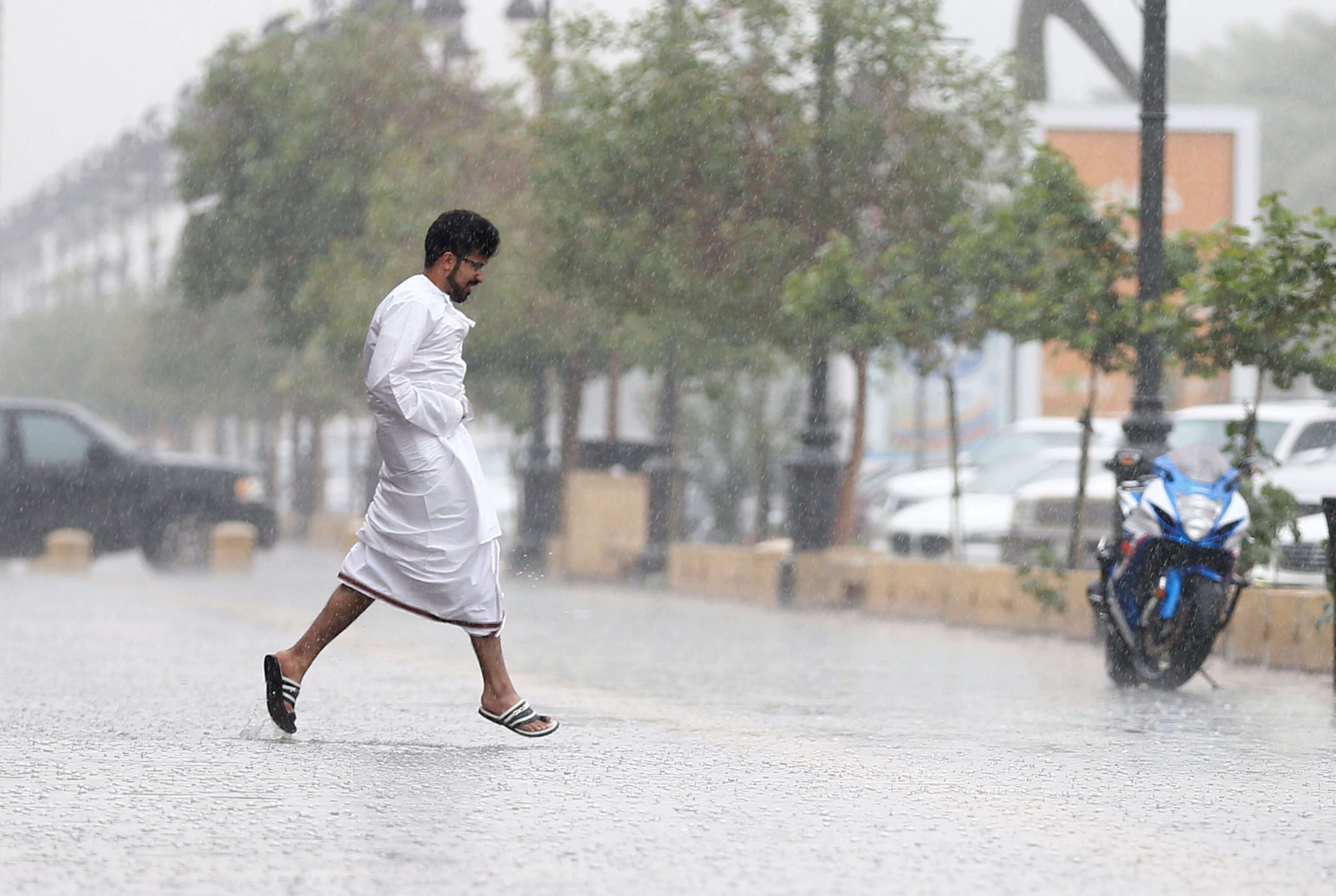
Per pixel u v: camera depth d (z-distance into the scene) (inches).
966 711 1037.8
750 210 2278.5
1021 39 2605.8
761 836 609.0
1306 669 1412.4
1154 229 1593.3
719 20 2303.2
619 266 2297.0
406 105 3292.3
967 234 1982.0
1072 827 639.8
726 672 1282.0
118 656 1269.7
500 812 642.2
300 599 2097.7
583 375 3080.7
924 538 2420.0
